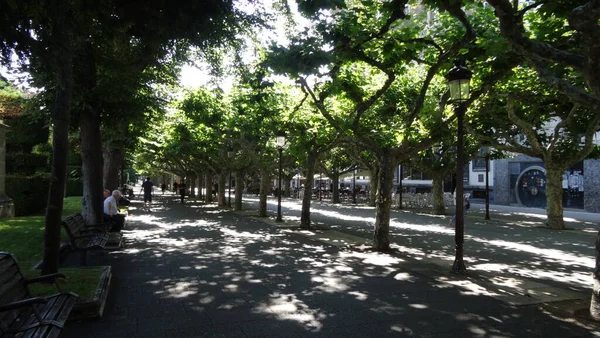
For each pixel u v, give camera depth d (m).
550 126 26.75
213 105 18.95
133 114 10.68
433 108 10.82
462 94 8.05
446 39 9.54
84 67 8.77
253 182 63.38
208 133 20.20
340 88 10.48
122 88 9.77
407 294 6.48
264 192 20.94
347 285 6.97
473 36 7.57
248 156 22.89
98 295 5.49
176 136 22.45
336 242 11.94
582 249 11.75
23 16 4.53
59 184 6.00
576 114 15.79
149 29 6.31
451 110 11.66
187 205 29.53
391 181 10.69
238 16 7.78
